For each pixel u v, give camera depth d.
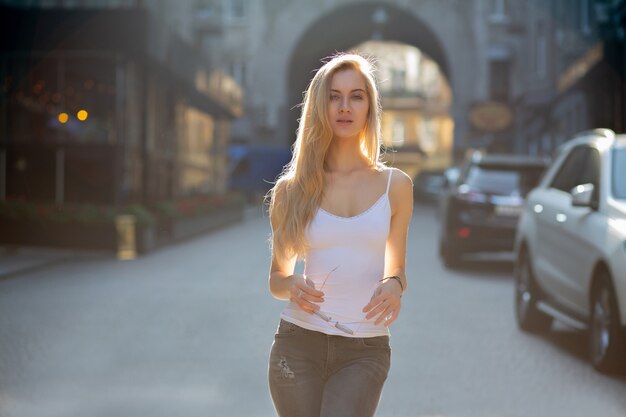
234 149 63.75
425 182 63.59
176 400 7.78
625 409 7.61
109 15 28.84
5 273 17.83
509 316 13.24
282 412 3.99
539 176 19.50
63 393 8.02
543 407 7.65
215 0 65.19
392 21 72.94
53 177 29.77
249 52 68.81
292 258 4.10
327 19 70.62
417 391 8.24
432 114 119.44
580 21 46.41
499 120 61.97
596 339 9.34
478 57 66.44
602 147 10.62
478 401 7.87
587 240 9.65
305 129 4.07
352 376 3.86
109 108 29.64
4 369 9.09
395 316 3.94
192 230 30.66
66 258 22.02
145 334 11.23
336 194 4.00
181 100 37.97
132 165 30.52
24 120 29.84
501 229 18.98
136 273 18.77
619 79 38.28
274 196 4.14
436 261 21.95
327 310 3.94
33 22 29.00
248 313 13.09
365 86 4.04
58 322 12.18
